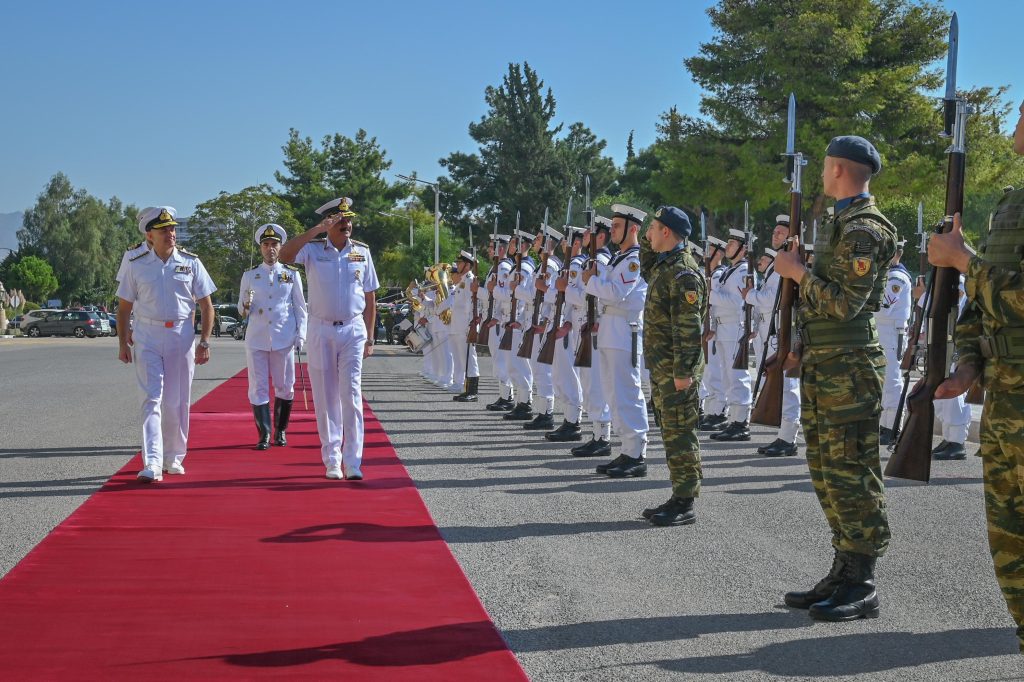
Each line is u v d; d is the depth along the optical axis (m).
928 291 4.64
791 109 5.79
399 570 5.84
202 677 4.19
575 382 11.56
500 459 10.09
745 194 34.50
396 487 8.45
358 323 8.80
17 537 6.54
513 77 56.59
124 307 8.66
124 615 4.97
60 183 109.38
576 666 4.43
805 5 32.38
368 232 82.94
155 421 8.62
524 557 6.22
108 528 6.79
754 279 11.82
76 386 19.05
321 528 6.87
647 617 5.12
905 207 40.69
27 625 4.82
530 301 13.99
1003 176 33.53
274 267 10.67
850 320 5.16
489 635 4.77
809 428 5.38
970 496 8.38
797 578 5.85
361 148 84.62
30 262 101.56
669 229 7.24
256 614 5.01
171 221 8.62
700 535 6.88
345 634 4.74
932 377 4.56
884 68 33.00
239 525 6.93
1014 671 4.43
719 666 4.46
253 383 10.62
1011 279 3.90
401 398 17.20
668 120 35.84
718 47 33.97
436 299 19.16
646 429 9.14
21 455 10.03
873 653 4.65
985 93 33.84
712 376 13.59
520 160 55.62
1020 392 3.97
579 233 11.02
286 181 84.44
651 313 7.34
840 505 5.19
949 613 5.27
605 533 6.90
